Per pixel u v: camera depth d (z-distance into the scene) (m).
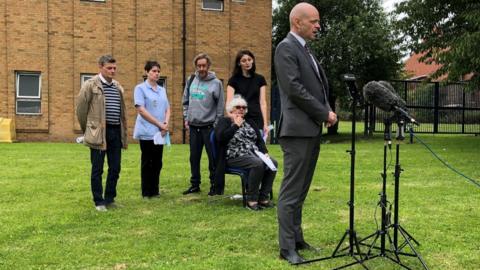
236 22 18.75
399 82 19.09
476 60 12.89
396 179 4.21
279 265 4.25
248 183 6.49
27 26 16.89
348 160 11.30
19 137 16.98
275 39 24.11
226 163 6.69
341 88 21.59
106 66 6.32
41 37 17.02
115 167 6.55
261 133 6.86
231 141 6.64
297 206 4.57
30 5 16.88
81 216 5.98
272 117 18.39
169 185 8.25
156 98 7.17
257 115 6.91
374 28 21.42
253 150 6.61
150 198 7.17
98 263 4.30
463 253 4.58
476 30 13.87
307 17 4.27
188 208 6.49
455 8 14.98
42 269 4.16
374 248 4.52
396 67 22.62
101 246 4.77
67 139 17.34
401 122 4.09
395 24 16.70
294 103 4.24
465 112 19.98
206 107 7.44
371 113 19.53
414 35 16.12
